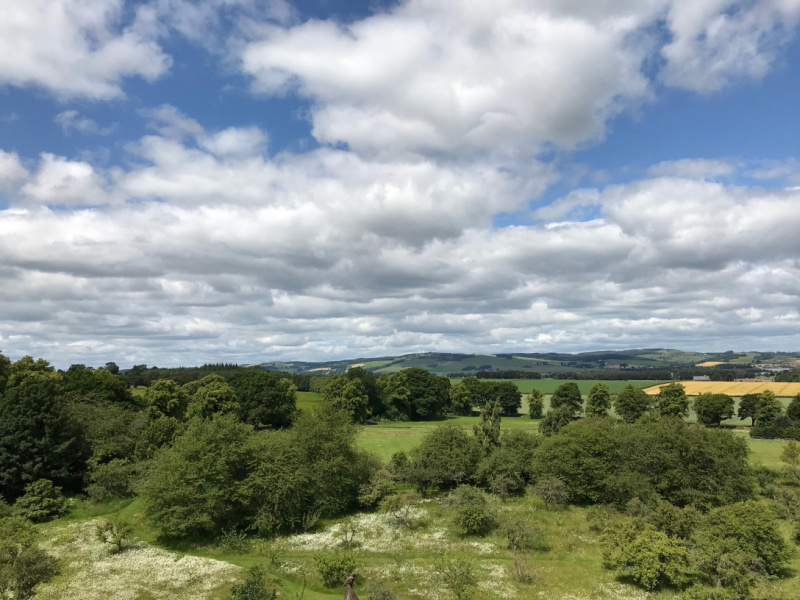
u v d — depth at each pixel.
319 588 33.72
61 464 55.94
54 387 61.38
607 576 34.97
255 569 31.88
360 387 132.38
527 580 34.22
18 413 55.00
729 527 36.00
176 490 44.53
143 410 90.12
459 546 41.44
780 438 92.81
